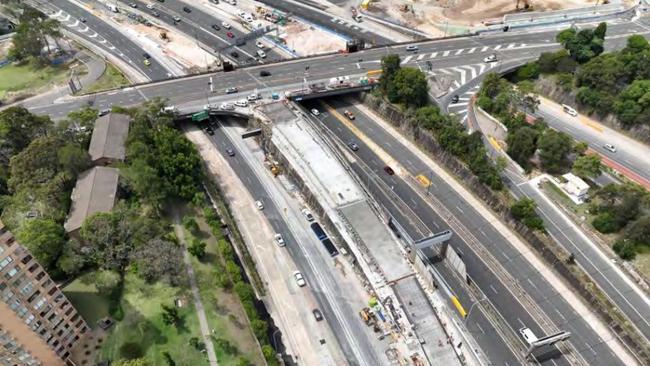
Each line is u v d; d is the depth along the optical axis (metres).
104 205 133.38
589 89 178.38
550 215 140.62
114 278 116.50
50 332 98.25
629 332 112.06
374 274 124.56
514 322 118.25
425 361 108.12
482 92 182.00
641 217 125.69
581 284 121.12
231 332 112.94
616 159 160.62
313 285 127.38
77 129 163.00
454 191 153.62
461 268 126.69
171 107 179.62
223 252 125.81
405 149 170.88
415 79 173.62
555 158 149.12
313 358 111.69
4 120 149.25
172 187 142.12
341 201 142.25
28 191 133.50
